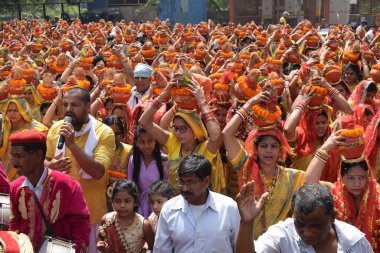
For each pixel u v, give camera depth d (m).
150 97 6.88
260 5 37.66
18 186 4.23
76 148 4.88
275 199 4.70
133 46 13.43
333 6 37.50
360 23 35.38
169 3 41.09
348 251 3.51
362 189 4.33
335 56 11.12
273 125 4.77
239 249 3.62
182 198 4.08
